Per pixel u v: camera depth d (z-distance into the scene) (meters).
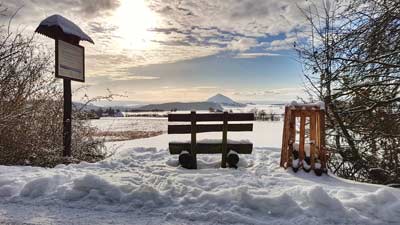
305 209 4.46
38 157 8.35
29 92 9.16
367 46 7.31
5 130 8.06
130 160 8.00
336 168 8.05
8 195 5.15
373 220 4.25
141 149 9.83
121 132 22.80
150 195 4.86
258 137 17.84
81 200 4.94
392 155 7.24
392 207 4.38
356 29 7.50
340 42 7.83
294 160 6.67
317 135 6.75
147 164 7.63
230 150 7.62
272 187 5.46
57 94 9.84
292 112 6.91
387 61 7.11
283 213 4.45
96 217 4.39
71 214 4.50
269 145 13.77
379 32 7.08
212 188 5.39
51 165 8.21
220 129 7.64
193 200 4.79
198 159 8.28
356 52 7.53
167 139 16.66
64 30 7.99
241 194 4.73
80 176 5.69
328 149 7.80
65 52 8.30
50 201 4.91
